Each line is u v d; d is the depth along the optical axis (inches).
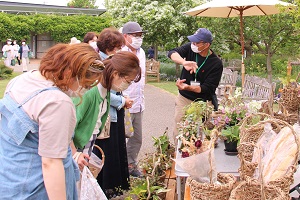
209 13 283.9
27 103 74.3
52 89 74.9
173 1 629.9
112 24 657.0
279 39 488.7
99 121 129.5
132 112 187.3
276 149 103.7
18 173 74.9
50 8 1530.5
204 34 171.5
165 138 179.8
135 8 642.2
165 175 159.8
